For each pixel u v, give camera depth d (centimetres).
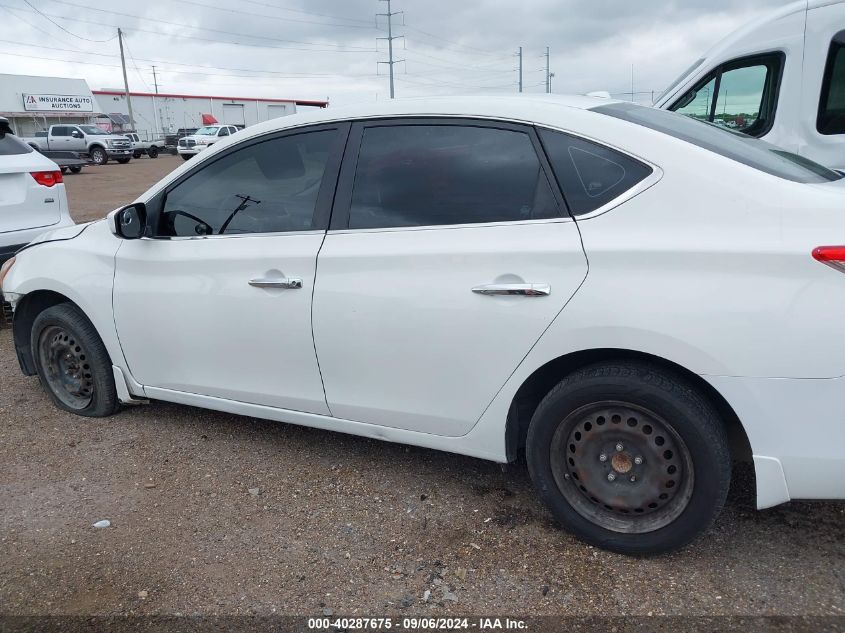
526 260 268
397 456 369
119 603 260
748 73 640
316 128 328
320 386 326
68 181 2284
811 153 607
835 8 581
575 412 270
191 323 356
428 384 296
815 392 229
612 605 249
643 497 265
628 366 260
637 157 259
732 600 249
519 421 297
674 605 248
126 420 423
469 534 296
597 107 287
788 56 608
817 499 242
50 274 409
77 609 258
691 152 254
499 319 273
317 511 318
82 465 368
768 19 623
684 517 258
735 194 243
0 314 634
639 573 266
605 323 253
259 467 361
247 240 337
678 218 249
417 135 303
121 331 387
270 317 328
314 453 375
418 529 301
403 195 301
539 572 269
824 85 592
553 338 263
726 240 239
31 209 610
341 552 287
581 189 266
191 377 369
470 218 285
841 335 223
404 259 292
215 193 353
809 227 230
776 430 236
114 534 304
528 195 276
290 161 333
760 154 285
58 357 429
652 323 245
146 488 343
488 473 347
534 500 321
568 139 272
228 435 400
